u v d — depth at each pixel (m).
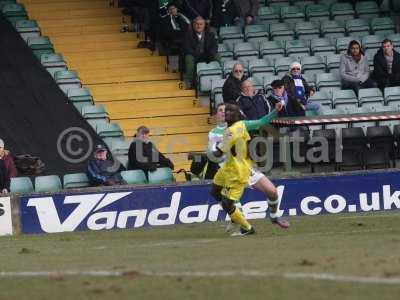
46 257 43.34
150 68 81.31
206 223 58.97
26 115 74.31
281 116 66.94
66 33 84.50
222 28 83.38
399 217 56.84
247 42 82.12
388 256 38.06
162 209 59.28
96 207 58.53
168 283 33.81
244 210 60.31
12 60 79.69
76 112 74.88
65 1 86.75
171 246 45.97
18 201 57.75
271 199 51.00
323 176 61.38
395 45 82.69
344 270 34.94
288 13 86.75
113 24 85.81
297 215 61.00
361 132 68.75
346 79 76.31
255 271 35.41
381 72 76.62
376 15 88.12
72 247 48.22
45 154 70.81
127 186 58.91
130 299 31.56
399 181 62.19
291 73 67.88
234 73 67.69
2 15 84.81
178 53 82.06
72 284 34.47
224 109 51.28
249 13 85.12
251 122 49.56
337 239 45.69
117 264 39.31
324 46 81.62
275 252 41.16
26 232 57.75
